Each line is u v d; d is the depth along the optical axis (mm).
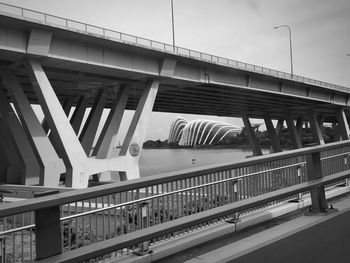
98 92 45781
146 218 6242
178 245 5098
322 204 5207
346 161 10953
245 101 65062
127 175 37531
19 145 35562
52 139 45438
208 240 5441
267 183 8594
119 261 4941
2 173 39531
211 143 169875
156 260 4953
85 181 32906
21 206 2650
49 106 31031
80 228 6398
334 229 4977
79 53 32094
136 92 46094
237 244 4121
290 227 4520
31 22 27922
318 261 4625
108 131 40188
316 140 82562
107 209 6062
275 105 74250
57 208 2988
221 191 7457
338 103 75250
